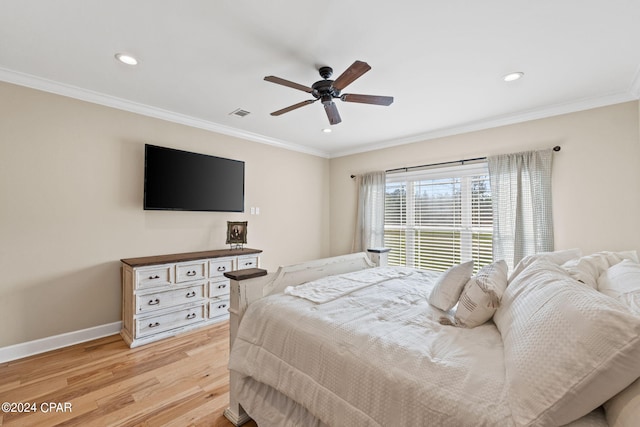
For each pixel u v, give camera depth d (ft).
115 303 10.05
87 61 7.55
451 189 13.15
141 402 6.40
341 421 3.98
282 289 6.89
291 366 4.83
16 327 8.29
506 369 3.37
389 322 5.04
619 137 9.32
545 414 2.68
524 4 5.46
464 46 6.82
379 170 15.71
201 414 6.06
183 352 8.77
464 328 4.89
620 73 8.03
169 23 6.04
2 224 8.09
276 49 6.97
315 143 15.70
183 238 11.76
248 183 14.07
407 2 5.42
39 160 8.63
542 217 10.41
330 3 5.46
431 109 10.64
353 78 6.60
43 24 6.06
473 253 12.47
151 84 8.86
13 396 6.56
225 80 8.57
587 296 3.22
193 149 12.05
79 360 8.20
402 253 14.80
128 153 10.33
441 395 3.24
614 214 9.36
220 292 11.33
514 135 11.34
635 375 2.47
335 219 17.70
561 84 8.69
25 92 8.41
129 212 10.34
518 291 4.62
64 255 9.05
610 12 5.65
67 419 5.83
